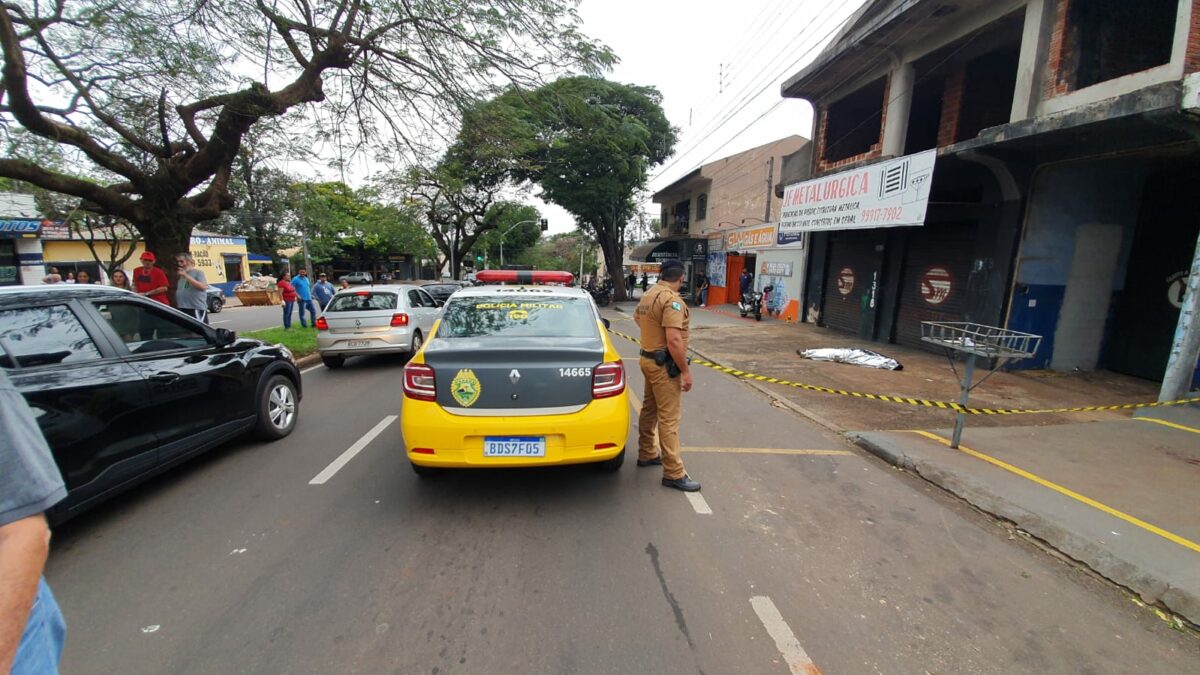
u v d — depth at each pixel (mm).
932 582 2738
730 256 21578
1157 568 2713
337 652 2150
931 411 6090
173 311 3951
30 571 1013
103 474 3096
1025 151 7754
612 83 22953
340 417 5684
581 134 20344
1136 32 7121
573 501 3613
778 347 10938
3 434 1014
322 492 3719
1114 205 8156
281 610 2418
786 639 2266
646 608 2459
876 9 9984
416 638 2238
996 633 2346
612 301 27281
